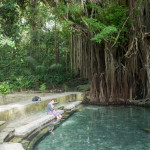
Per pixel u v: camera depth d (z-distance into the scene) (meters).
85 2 11.38
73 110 9.81
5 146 3.94
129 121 7.43
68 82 18.27
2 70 16.25
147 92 11.68
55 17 11.05
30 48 19.58
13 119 6.22
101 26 9.92
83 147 4.62
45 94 12.69
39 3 13.44
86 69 12.90
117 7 10.09
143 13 11.08
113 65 11.72
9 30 11.48
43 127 6.23
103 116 8.40
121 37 11.04
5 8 11.01
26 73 16.81
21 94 12.52
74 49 12.92
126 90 12.01
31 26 19.97
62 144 4.84
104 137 5.46
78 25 11.46
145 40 11.14
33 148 4.29
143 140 5.18
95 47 12.27
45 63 18.53
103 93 12.09
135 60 11.79
